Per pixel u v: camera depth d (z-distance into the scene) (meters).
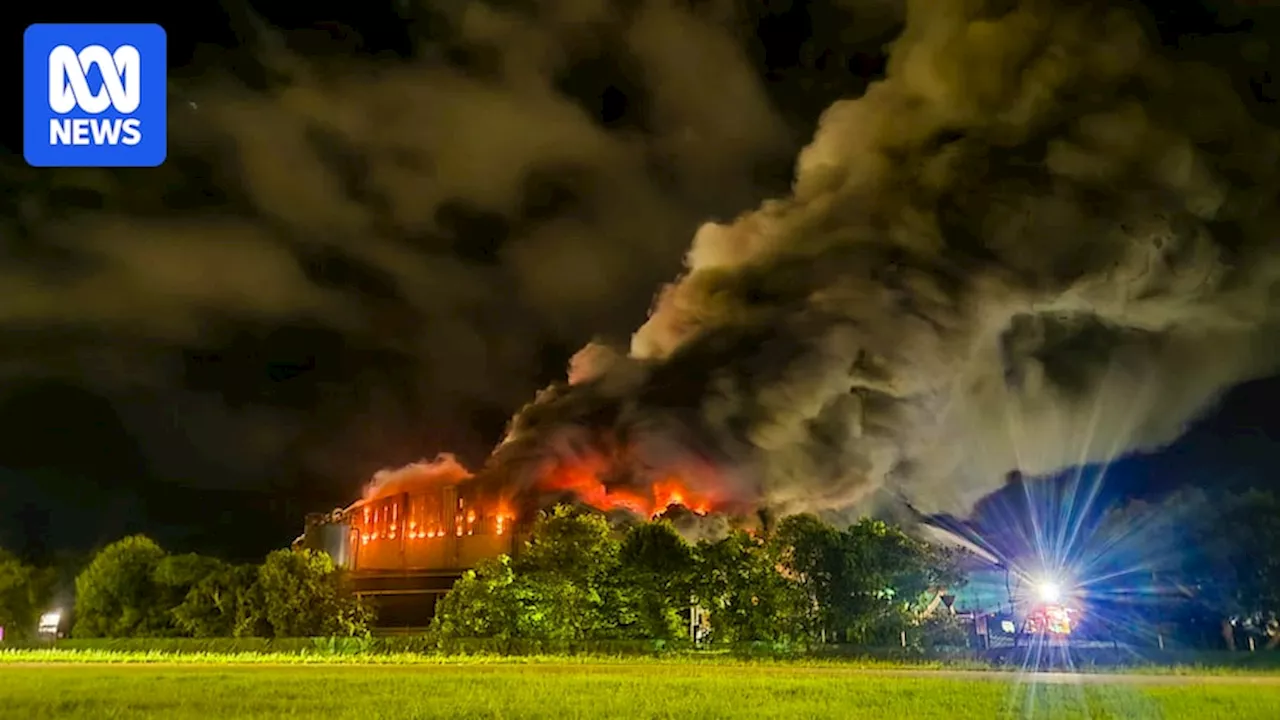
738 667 50.56
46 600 83.50
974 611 71.00
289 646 65.38
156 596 74.62
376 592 90.50
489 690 35.78
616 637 62.16
